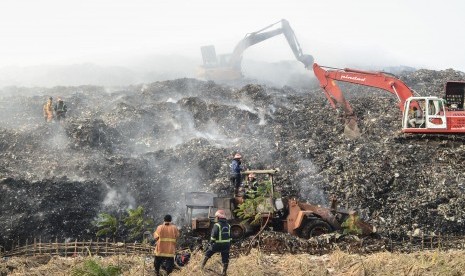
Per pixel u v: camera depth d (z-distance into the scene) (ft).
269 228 59.31
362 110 97.55
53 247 57.88
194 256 47.67
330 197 71.20
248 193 60.18
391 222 65.16
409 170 74.13
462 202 66.13
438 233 62.59
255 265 44.50
